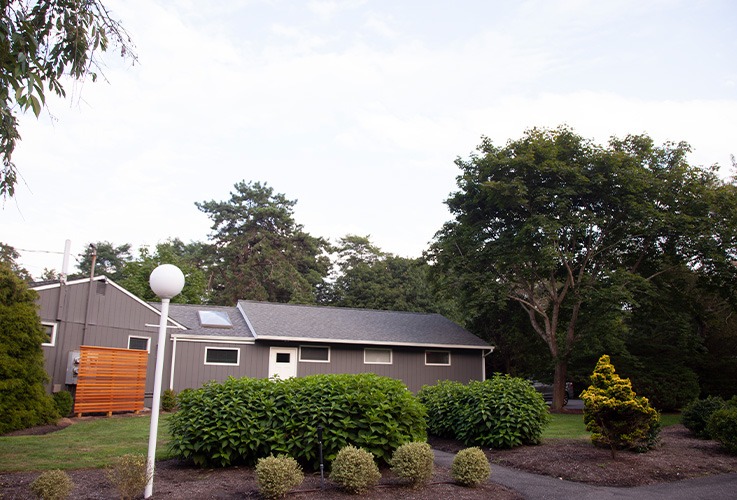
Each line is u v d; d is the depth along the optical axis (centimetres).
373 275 4188
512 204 1994
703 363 2186
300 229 4709
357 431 773
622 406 914
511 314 2412
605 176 1952
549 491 733
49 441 980
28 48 565
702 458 955
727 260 1967
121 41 647
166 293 668
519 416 1044
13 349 1154
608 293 1819
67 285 1473
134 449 906
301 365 2009
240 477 713
